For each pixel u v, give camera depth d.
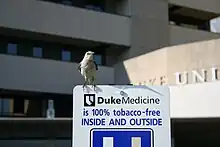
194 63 20.14
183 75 20.41
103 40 25.66
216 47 19.52
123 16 26.62
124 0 27.23
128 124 3.89
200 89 18.08
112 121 3.89
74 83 24.53
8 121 17.98
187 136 23.06
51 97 24.94
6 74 22.44
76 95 3.94
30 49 24.83
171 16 31.64
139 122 3.88
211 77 19.33
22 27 22.95
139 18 27.05
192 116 18.12
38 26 23.50
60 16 24.31
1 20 22.36
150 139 3.85
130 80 23.94
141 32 26.95
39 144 18.39
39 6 23.67
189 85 18.44
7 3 22.66
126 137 3.87
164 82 21.23
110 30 25.98
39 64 23.58
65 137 18.81
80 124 3.89
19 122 18.19
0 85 22.14
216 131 22.81
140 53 26.69
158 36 27.55
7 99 23.80
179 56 20.80
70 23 24.59
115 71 25.66
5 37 24.03
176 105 18.67
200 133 23.20
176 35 28.58
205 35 30.28
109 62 26.97
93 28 25.38
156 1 27.94
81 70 4.10
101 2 27.58
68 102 25.33
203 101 17.91
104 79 25.22
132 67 23.91
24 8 23.16
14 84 22.61
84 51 26.73
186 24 32.78
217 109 17.47
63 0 25.92
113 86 3.94
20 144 18.08
